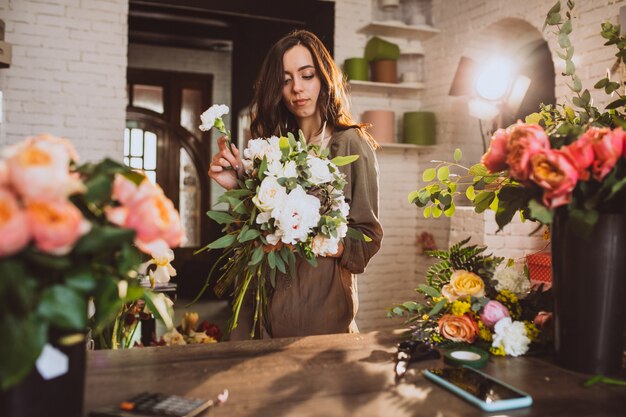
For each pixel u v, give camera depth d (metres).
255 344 1.36
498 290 1.42
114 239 0.80
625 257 1.14
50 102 4.58
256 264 1.59
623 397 1.05
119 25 4.73
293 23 5.71
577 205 1.12
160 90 8.91
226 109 1.64
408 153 5.53
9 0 4.47
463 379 1.10
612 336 1.15
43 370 0.82
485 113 4.33
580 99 1.57
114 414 0.90
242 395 1.02
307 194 1.48
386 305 5.43
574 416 0.96
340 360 1.24
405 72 5.46
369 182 1.84
